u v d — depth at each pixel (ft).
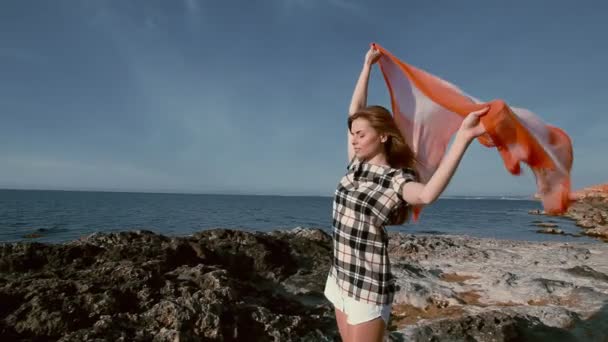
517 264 33.14
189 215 143.33
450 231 87.61
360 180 6.84
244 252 28.07
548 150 7.05
